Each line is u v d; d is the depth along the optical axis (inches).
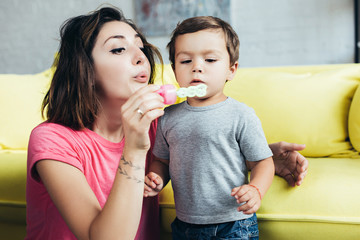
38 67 163.8
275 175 44.2
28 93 66.9
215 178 35.5
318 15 135.7
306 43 138.6
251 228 36.4
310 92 54.5
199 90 31.1
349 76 55.9
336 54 136.3
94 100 33.7
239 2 142.5
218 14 143.8
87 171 33.9
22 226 50.2
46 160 29.8
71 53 33.2
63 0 155.9
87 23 33.2
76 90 33.4
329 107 53.5
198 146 35.9
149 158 41.9
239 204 35.7
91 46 32.9
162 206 44.0
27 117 64.8
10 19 162.6
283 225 40.1
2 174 50.9
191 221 36.4
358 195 39.2
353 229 38.4
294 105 54.0
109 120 35.6
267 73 59.5
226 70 36.7
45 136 31.5
